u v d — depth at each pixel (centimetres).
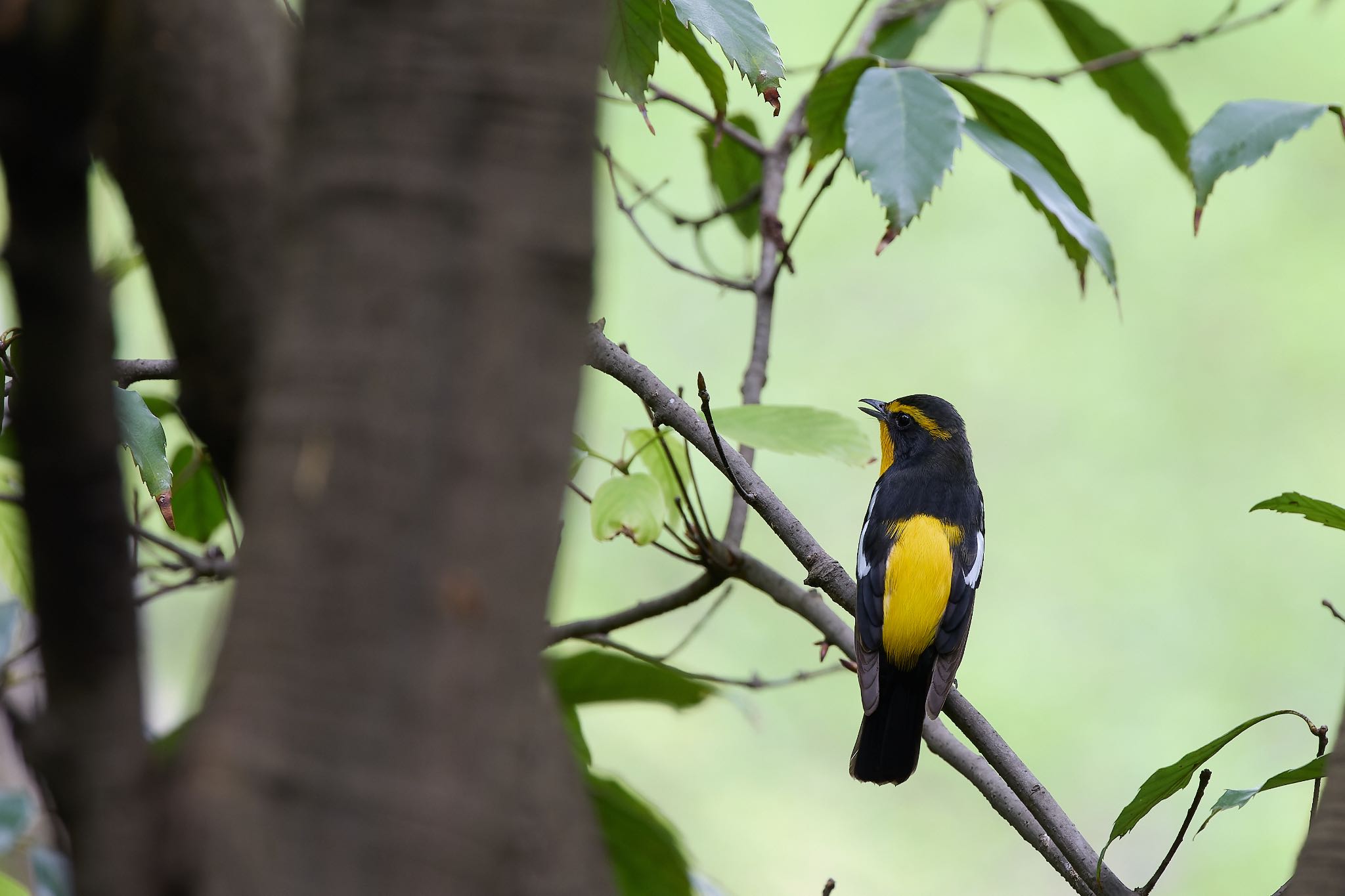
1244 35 2112
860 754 927
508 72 254
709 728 1878
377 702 246
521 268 253
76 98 237
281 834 244
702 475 1872
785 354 2052
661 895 679
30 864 454
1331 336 2084
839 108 823
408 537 247
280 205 264
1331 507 636
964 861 1831
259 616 248
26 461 247
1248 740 1875
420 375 249
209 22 307
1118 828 611
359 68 253
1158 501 2042
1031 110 2116
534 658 260
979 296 2112
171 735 414
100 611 253
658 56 674
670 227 1989
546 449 257
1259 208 2141
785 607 859
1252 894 1772
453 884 247
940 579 941
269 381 255
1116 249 2145
